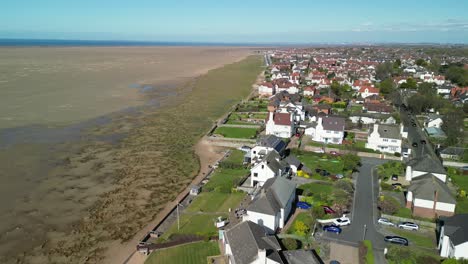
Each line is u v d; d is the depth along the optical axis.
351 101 153.25
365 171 75.19
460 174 73.88
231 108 135.75
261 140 81.69
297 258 40.38
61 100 138.62
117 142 93.38
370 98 149.12
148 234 51.12
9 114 115.12
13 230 52.69
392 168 75.44
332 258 44.12
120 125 109.12
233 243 41.91
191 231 51.28
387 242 47.94
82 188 66.56
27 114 116.00
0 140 90.12
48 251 48.12
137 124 111.06
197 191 64.44
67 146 88.31
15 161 77.25
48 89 159.25
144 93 162.88
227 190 64.69
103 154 84.19
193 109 133.75
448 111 112.06
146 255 46.31
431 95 134.12
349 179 68.44
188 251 46.41
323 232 50.31
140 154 85.06
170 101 147.62
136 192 65.44
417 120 119.56
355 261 43.62
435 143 92.25
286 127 97.62
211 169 76.81
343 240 48.31
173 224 54.06
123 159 81.50
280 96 147.62
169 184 69.12
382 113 124.62
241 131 105.00
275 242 42.31
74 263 45.62
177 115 124.00
